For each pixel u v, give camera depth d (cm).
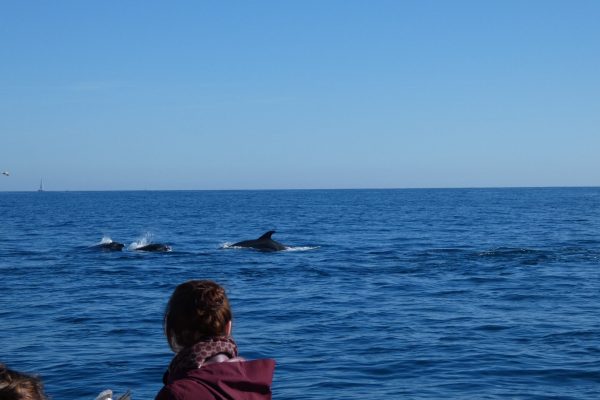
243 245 4247
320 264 3372
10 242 4806
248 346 1577
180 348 469
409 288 2525
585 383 1280
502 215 9456
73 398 1202
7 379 385
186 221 8319
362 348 1553
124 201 19475
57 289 2514
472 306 2119
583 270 3044
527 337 1662
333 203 16612
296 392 1227
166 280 2778
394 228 6681
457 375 1332
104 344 1597
